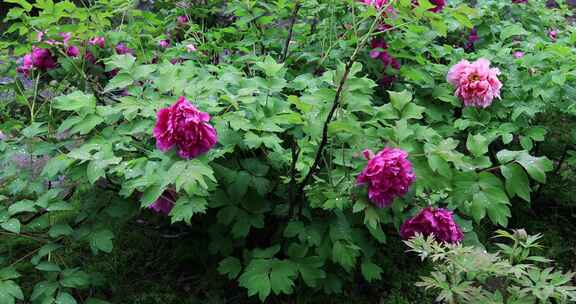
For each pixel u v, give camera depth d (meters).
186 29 3.67
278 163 2.15
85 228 2.07
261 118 1.96
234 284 2.38
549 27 3.95
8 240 2.58
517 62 2.79
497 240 2.82
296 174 2.14
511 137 2.53
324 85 2.40
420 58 2.70
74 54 2.65
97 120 1.96
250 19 2.87
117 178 2.23
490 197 1.99
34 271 2.44
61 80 2.74
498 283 2.05
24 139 2.19
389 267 2.52
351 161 1.99
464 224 2.36
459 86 2.61
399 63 2.81
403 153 1.80
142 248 2.61
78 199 2.74
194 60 3.05
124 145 2.05
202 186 1.67
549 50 2.74
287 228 2.05
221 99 2.12
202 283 2.39
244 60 2.74
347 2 2.59
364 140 1.96
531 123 2.96
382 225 2.47
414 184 1.95
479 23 3.29
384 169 1.77
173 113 1.62
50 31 2.41
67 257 2.51
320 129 1.86
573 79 2.68
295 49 2.99
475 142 2.05
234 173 2.05
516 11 3.58
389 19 2.11
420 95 2.79
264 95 2.14
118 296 2.32
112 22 3.33
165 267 2.51
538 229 2.89
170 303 2.32
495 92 2.56
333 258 2.03
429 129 2.07
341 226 2.10
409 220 2.07
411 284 2.44
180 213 1.73
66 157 1.89
